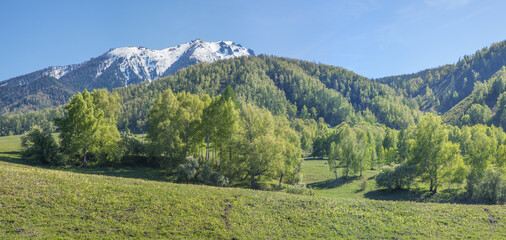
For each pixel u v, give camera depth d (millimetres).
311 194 43656
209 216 26234
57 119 62094
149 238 21406
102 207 24750
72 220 22141
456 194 55250
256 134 61500
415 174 60312
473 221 29359
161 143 62781
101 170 59656
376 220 28703
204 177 55625
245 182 61812
